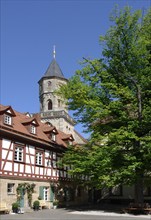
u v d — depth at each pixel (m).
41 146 38.88
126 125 31.95
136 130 30.84
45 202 37.91
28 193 35.09
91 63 34.53
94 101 32.56
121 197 47.47
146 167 30.03
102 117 32.88
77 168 32.75
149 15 34.16
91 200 51.75
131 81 33.25
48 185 39.41
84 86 34.12
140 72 32.56
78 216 27.91
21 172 34.47
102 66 34.25
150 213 29.83
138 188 31.62
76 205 44.53
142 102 32.72
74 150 36.38
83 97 33.97
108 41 33.69
